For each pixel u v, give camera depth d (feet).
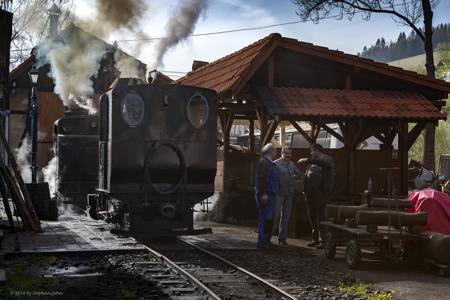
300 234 46.29
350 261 31.81
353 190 50.85
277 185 38.27
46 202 52.60
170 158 40.55
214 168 41.65
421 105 53.31
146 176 39.75
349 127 53.98
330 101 50.93
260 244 38.06
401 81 56.75
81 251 33.06
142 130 40.06
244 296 23.94
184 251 36.91
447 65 104.01
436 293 25.76
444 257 29.66
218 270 29.89
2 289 22.80
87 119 59.93
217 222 57.67
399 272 30.91
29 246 34.81
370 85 56.59
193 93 41.45
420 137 120.06
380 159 51.80
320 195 38.91
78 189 58.49
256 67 49.57
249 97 51.49
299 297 24.18
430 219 34.06
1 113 47.80
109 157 39.96
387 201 33.83
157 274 28.14
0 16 45.42
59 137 58.54
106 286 25.41
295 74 54.75
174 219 40.78
